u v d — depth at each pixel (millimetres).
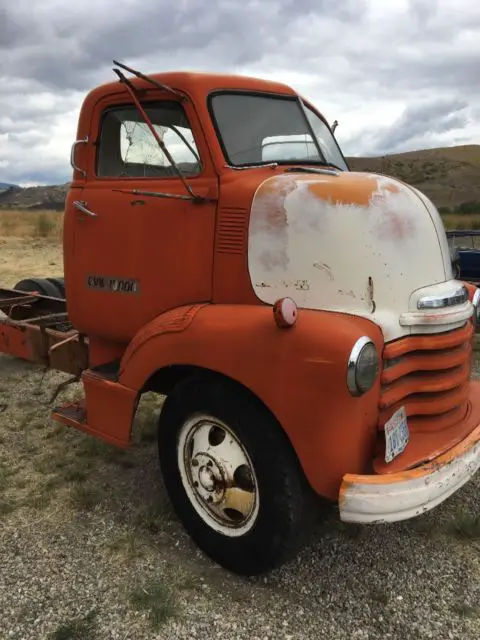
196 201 3223
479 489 3859
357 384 2504
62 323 5516
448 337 2900
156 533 3377
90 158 3834
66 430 4715
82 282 3869
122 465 4145
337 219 2881
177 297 3359
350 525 3428
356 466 2631
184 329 3006
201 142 3268
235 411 2824
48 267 13414
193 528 3154
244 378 2730
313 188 2953
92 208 3746
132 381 3285
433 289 2955
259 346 2697
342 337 2529
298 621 2719
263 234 3010
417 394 2914
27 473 4074
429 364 2869
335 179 3061
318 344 2551
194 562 3131
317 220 2900
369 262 2840
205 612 2768
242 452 2889
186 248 3287
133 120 3615
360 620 2723
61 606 2795
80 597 2854
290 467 2727
